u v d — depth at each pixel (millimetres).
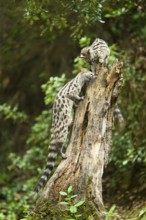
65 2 10047
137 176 12602
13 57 18547
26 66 19828
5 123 19750
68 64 18062
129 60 13352
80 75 9148
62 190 8922
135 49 13789
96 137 8945
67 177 8953
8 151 18812
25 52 18828
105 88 8977
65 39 17547
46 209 8891
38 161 14789
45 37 15734
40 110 19469
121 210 11586
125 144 12773
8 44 16516
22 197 14109
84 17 10016
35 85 19594
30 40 16766
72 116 9445
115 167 13656
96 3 9812
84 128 9016
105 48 9250
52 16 10453
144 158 11938
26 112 19672
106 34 14914
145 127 12609
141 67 13312
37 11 9992
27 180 15203
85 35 14320
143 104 12898
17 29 15172
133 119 13031
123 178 12898
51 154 9641
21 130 19219
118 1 11312
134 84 13141
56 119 9539
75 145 9023
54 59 18859
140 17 12898
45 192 9047
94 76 9070
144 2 11719
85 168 8914
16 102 19797
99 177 8953
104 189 13203
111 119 9250
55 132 9539
